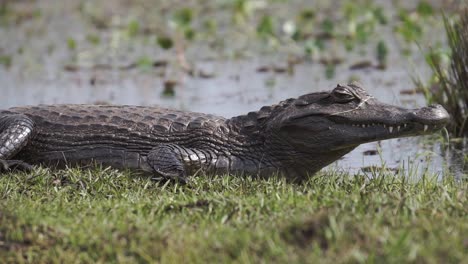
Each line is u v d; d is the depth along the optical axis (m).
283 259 15.09
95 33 53.34
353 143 22.66
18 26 56.75
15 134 24.25
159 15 58.66
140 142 24.08
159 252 16.31
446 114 22.09
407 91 34.16
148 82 40.00
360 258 14.54
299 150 23.30
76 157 24.50
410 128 22.11
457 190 19.45
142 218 17.97
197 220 18.03
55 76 41.88
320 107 22.86
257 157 23.67
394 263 14.41
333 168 25.78
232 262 15.38
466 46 28.59
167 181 21.98
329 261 14.76
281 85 38.00
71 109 25.47
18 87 39.66
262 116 23.86
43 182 21.83
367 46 45.81
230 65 43.09
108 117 24.72
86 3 64.06
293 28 46.19
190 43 49.09
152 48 48.22
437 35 44.97
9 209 18.66
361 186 20.38
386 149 28.34
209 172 23.70
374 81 37.31
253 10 57.69
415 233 15.66
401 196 18.50
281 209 17.97
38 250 17.12
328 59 42.56
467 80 28.64
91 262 16.50
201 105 34.81
